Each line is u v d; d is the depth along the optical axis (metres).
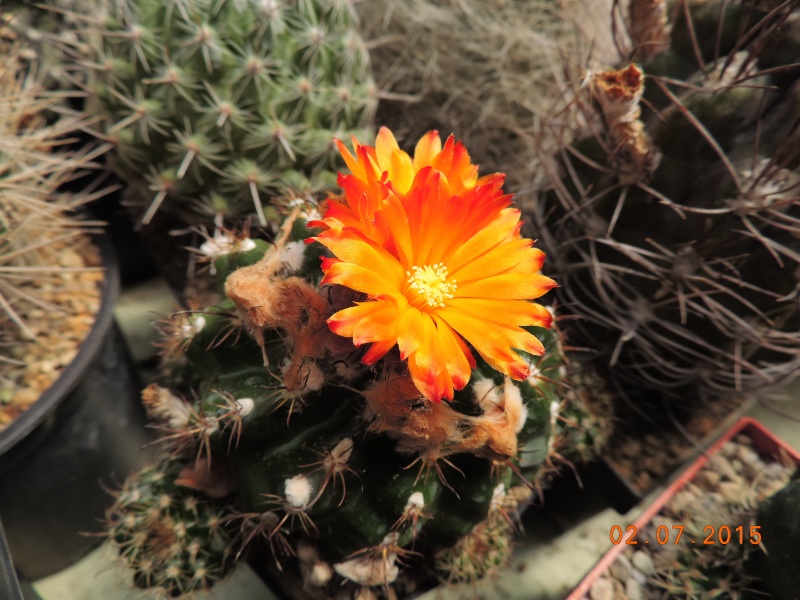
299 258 0.13
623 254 0.18
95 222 0.21
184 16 0.18
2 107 0.19
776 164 0.15
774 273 0.16
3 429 0.17
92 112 0.22
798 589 0.14
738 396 0.21
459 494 0.13
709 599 0.16
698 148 0.16
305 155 0.21
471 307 0.11
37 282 0.21
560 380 0.16
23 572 0.20
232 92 0.19
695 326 0.18
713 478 0.19
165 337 0.16
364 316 0.10
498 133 0.26
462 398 0.13
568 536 0.22
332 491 0.13
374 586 0.15
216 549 0.15
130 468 0.22
